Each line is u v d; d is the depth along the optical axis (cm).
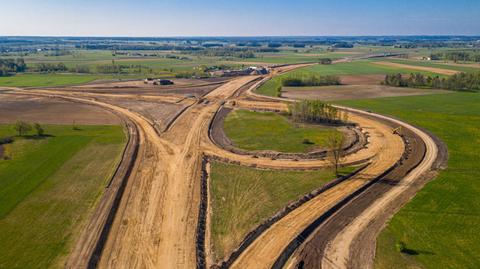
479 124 8169
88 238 3841
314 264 3456
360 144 6950
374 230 3978
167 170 5781
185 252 3644
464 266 3350
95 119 9200
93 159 6209
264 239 3859
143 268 3416
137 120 9094
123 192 4991
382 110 9750
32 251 3606
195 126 8444
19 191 4941
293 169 5781
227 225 4153
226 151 6706
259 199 4766
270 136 7575
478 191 4847
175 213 4403
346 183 5200
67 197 4775
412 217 4216
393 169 5716
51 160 6144
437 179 5269
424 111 9519
